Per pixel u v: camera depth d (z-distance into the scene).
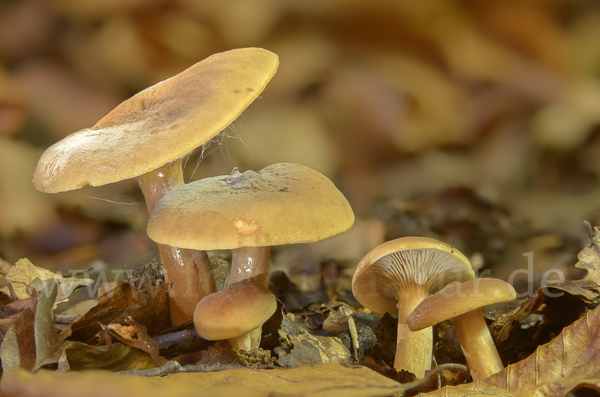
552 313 0.33
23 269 0.35
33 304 0.33
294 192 0.32
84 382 0.29
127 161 0.31
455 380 0.32
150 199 0.34
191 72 0.33
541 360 0.30
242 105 0.32
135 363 0.32
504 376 0.30
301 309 0.36
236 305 0.31
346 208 0.32
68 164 0.32
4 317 0.33
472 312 0.31
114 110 0.34
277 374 0.30
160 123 0.32
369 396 0.29
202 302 0.32
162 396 0.29
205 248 0.31
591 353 0.30
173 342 0.32
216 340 0.32
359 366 0.30
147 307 0.33
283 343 0.33
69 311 0.34
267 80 0.33
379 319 0.34
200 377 0.30
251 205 0.31
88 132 0.33
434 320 0.31
